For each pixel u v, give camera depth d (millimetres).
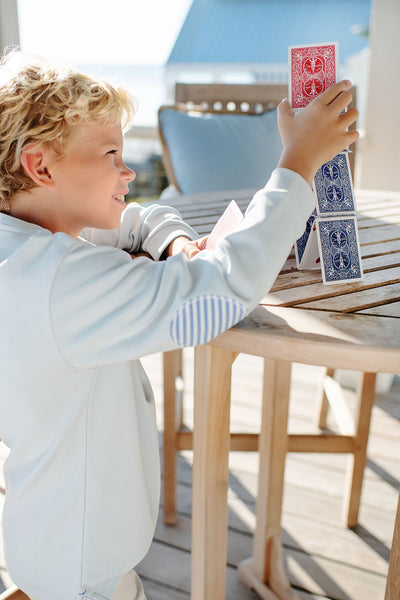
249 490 1883
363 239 1256
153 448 975
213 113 2568
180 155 2455
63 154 807
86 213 860
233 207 924
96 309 742
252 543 1677
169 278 743
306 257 1010
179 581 1539
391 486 1903
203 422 1001
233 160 2451
